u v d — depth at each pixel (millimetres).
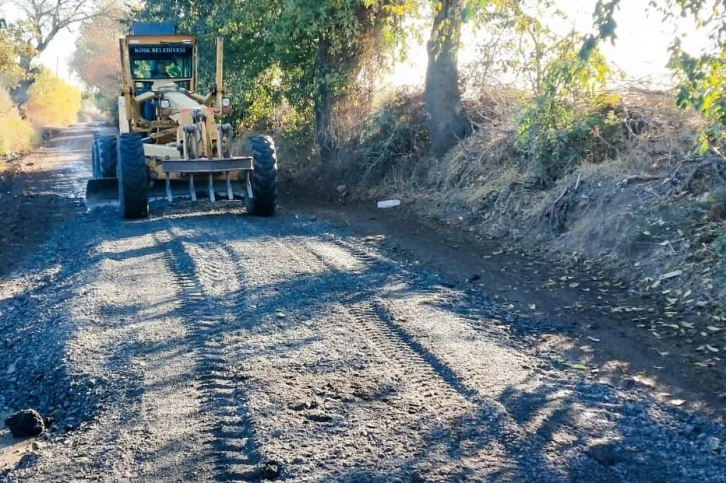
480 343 5730
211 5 18516
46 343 6312
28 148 30109
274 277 7594
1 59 28984
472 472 3846
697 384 5148
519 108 11773
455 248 9742
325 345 5672
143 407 4848
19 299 8055
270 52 16906
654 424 4414
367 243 9883
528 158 11547
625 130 10461
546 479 3781
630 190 9008
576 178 9969
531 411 4520
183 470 4027
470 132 13672
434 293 7145
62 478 4145
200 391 4984
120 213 11844
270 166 11453
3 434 5031
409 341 5738
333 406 4641
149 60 13156
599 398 4773
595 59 6262
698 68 5312
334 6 14969
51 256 9734
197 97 12828
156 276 7746
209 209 12492
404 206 13188
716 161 8398
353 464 3953
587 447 4090
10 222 12539
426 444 4141
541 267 8578
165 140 12672
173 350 5734
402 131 14883
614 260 8258
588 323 6473
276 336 5910
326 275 7680
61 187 16922
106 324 6406
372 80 16359
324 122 16688
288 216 11898
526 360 5430
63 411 5211
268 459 4031
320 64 16469
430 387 4895
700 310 6711
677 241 7777
